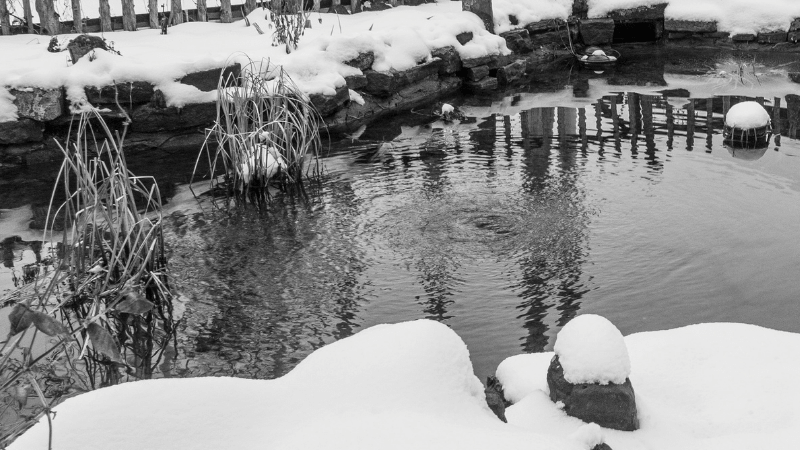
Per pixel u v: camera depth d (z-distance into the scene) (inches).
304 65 358.9
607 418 111.5
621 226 229.9
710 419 114.7
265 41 398.6
